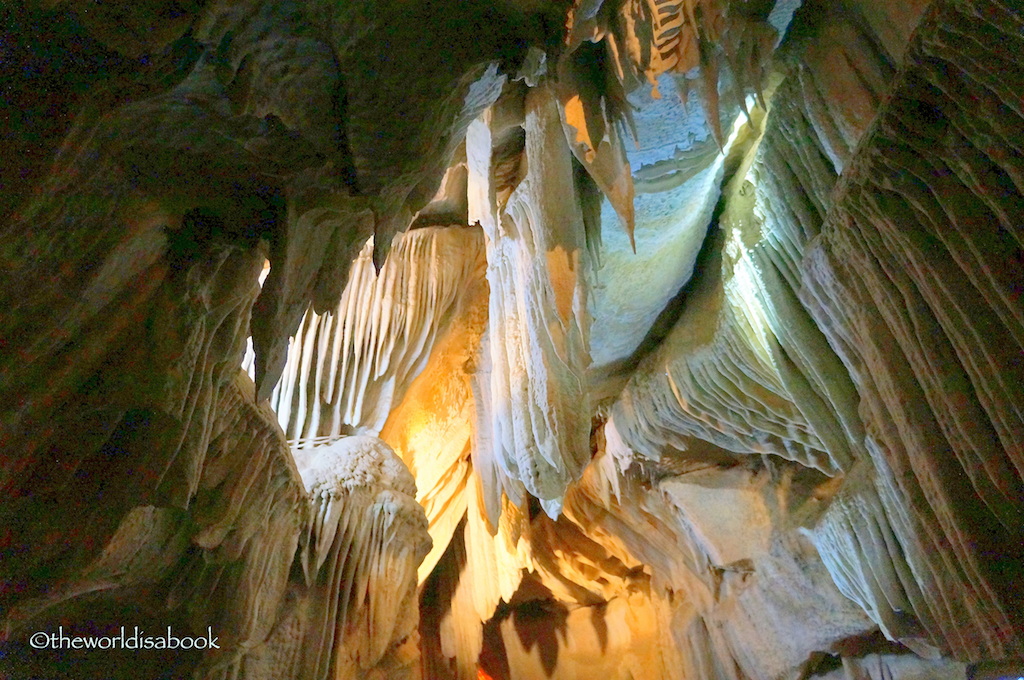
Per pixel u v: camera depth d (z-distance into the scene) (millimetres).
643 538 8922
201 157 3244
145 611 3971
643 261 5656
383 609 5812
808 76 3965
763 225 4691
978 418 2879
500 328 6254
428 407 7883
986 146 2465
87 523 3162
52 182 2641
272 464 4543
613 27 3814
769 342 5105
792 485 6820
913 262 3027
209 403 3646
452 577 9680
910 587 4605
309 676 5062
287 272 3537
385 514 5984
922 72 2650
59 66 2582
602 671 9984
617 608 10117
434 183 3885
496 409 6445
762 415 6000
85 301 3025
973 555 3035
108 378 3211
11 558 3035
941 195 2750
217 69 2836
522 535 9227
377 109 3242
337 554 5574
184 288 3377
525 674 10383
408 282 6992
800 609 6805
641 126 4340
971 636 3773
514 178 5379
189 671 4008
